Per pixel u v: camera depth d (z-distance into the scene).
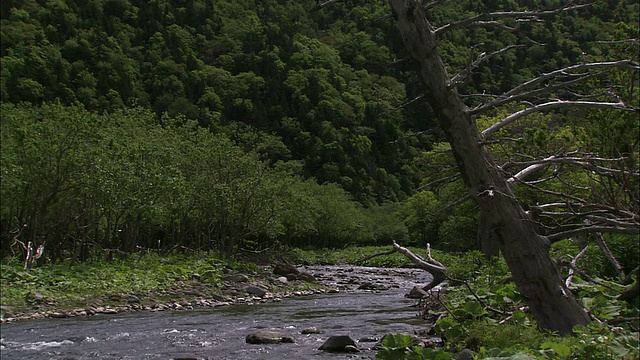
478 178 6.62
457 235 36.53
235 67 129.00
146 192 24.72
